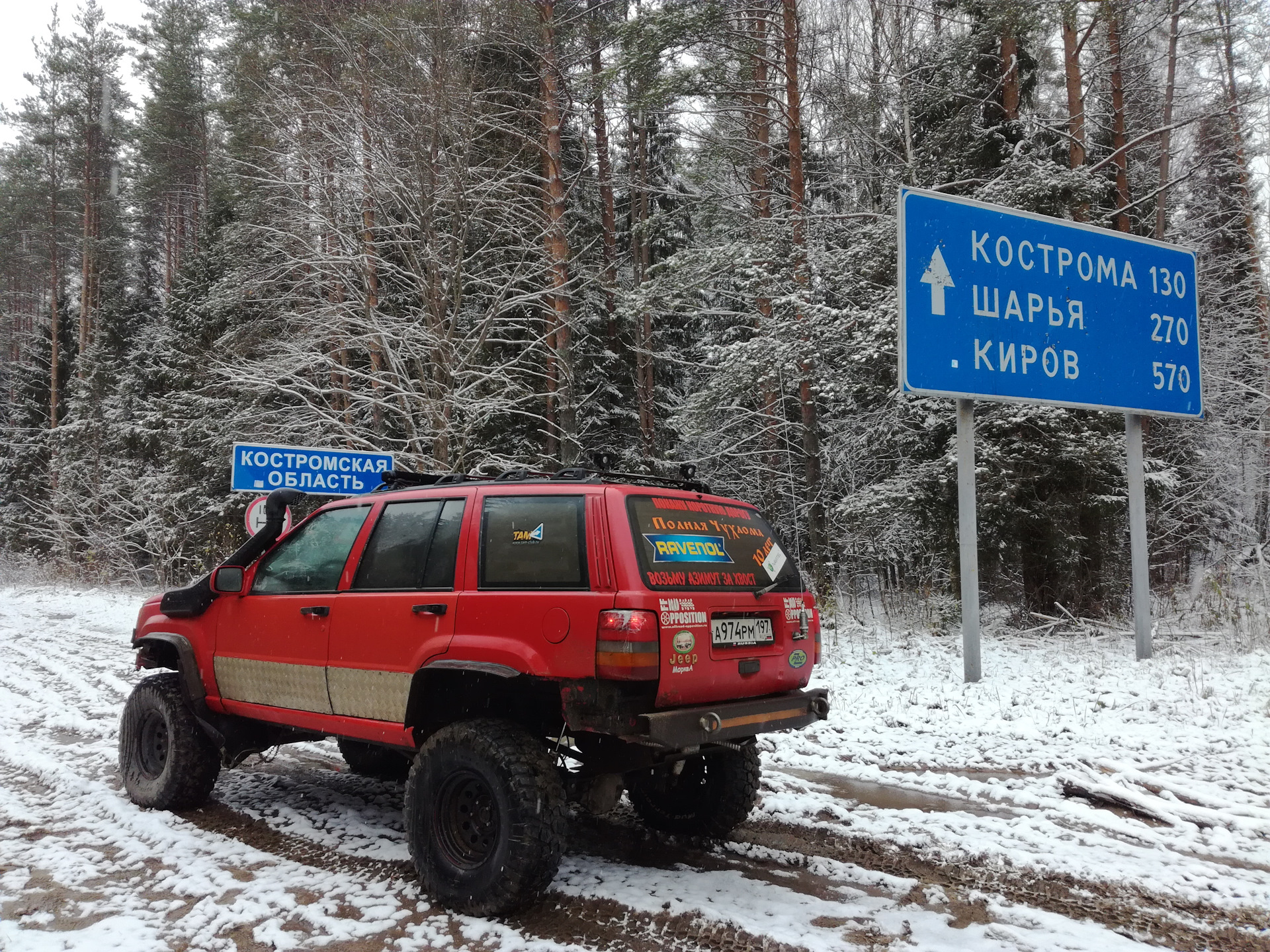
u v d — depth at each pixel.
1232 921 3.88
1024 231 9.86
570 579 4.02
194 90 31.19
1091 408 10.08
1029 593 13.37
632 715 3.79
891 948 3.58
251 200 17.91
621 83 17.52
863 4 17.34
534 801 3.80
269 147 17.12
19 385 40.72
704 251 14.77
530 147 18.16
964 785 5.97
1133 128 20.23
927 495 12.84
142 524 26.23
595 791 4.13
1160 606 14.17
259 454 12.04
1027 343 9.73
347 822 5.28
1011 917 3.91
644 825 5.24
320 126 15.88
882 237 13.59
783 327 13.49
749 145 17.44
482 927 3.78
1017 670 9.80
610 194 21.88
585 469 4.58
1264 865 4.54
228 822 5.27
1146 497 13.41
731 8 15.24
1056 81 19.69
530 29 16.39
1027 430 12.34
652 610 3.83
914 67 15.63
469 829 4.09
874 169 16.72
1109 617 12.95
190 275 26.38
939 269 9.29
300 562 5.24
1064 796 5.70
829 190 19.95
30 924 3.84
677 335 23.19
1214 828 5.02
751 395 15.59
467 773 4.01
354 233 16.20
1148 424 17.38
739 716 4.09
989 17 13.70
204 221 27.55
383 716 4.52
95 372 32.38
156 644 5.86
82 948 3.58
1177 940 3.69
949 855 4.69
